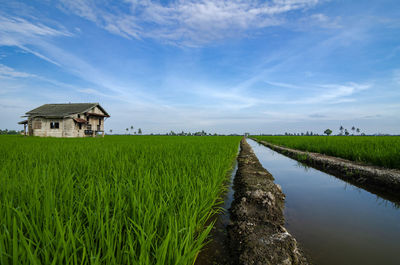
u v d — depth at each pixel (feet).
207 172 12.86
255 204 10.61
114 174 10.94
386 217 10.30
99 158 16.75
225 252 7.14
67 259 4.59
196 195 8.84
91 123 88.02
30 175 10.85
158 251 5.06
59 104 92.12
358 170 19.10
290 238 7.38
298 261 6.38
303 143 48.14
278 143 62.49
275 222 9.25
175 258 5.16
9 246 4.81
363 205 12.09
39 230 5.51
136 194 8.18
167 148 26.45
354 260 6.59
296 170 23.82
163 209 7.01
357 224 9.45
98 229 5.82
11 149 23.65
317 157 29.40
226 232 8.61
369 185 16.40
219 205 11.80
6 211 6.20
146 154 19.53
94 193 8.00
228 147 32.53
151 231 5.95
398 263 6.45
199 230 7.86
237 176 18.34
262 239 7.27
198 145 33.78
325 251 7.13
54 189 8.38
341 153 29.96
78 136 79.51
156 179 10.87
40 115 76.59
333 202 12.66
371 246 7.51
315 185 16.89
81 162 14.11
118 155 19.35
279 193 13.08
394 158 20.43
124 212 6.95
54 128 77.51
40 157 16.94
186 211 7.36
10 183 8.73
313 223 9.55
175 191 9.20
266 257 6.28
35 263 4.16
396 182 14.42
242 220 9.06
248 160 27.02
